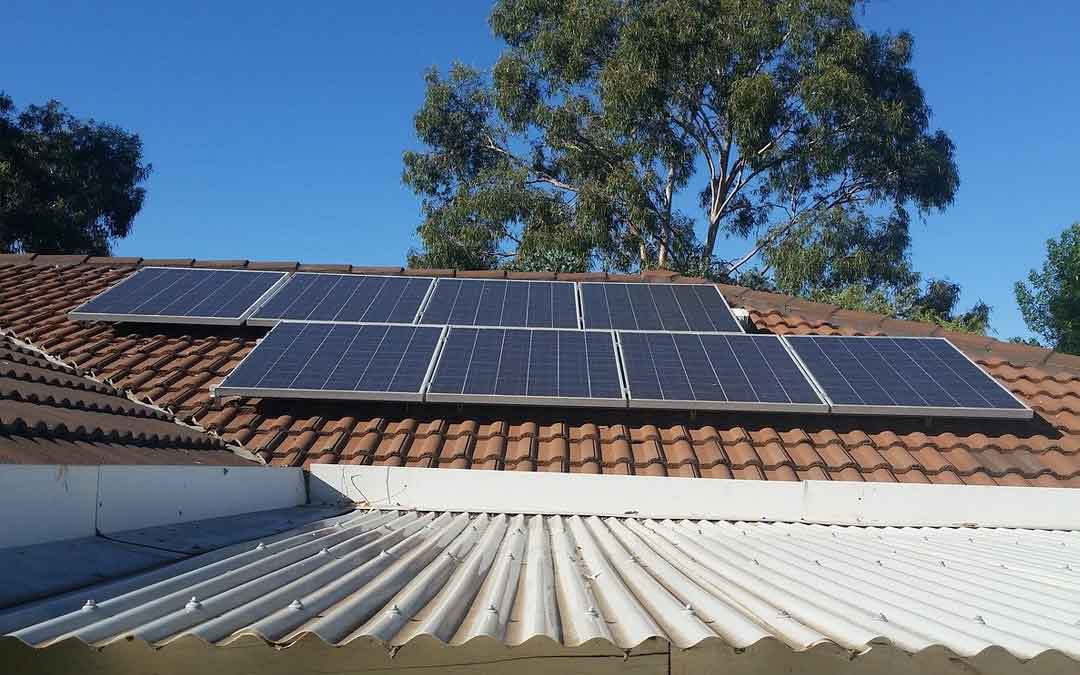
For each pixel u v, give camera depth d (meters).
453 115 31.17
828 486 7.31
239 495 6.25
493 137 31.58
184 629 3.38
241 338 10.62
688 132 28.22
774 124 27.84
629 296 11.66
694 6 27.08
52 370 8.28
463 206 28.23
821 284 27.06
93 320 10.25
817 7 26.41
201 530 5.31
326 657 3.29
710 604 4.20
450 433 8.86
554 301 11.42
